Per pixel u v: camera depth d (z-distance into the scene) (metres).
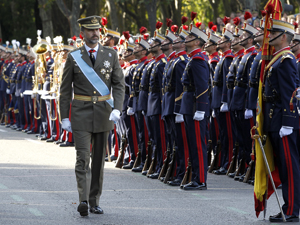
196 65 21.84
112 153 30.61
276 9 16.84
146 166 26.02
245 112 23.50
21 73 46.44
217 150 27.09
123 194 21.19
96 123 17.77
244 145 24.44
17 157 31.20
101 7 101.31
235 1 77.69
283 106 16.44
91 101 17.77
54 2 92.06
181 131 23.06
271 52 17.11
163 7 80.94
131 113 27.03
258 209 16.98
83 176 17.38
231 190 22.12
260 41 22.83
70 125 17.86
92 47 18.02
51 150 34.44
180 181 23.23
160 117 25.05
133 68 27.52
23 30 101.81
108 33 29.08
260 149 16.91
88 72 17.78
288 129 16.38
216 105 26.59
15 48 49.12
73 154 32.59
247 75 24.14
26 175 25.27
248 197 20.59
